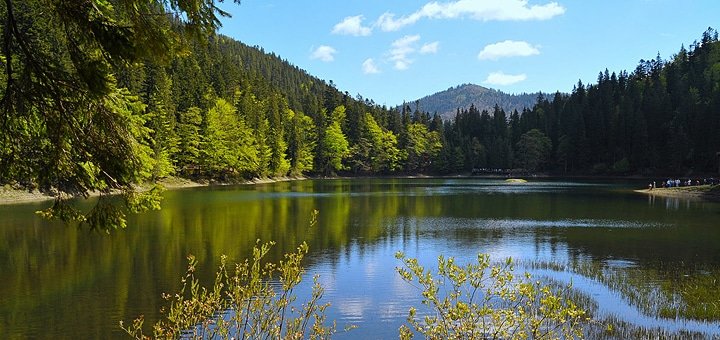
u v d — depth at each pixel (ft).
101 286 43.29
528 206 119.65
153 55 13.66
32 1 13.30
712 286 45.62
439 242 68.74
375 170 324.19
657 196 154.10
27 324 34.32
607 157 311.06
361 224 85.40
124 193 14.83
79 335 32.48
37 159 13.76
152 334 32.42
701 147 268.41
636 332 33.58
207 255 55.98
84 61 13.07
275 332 17.57
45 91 13.04
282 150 252.01
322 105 340.80
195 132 190.49
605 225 86.84
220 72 268.00
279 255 57.11
